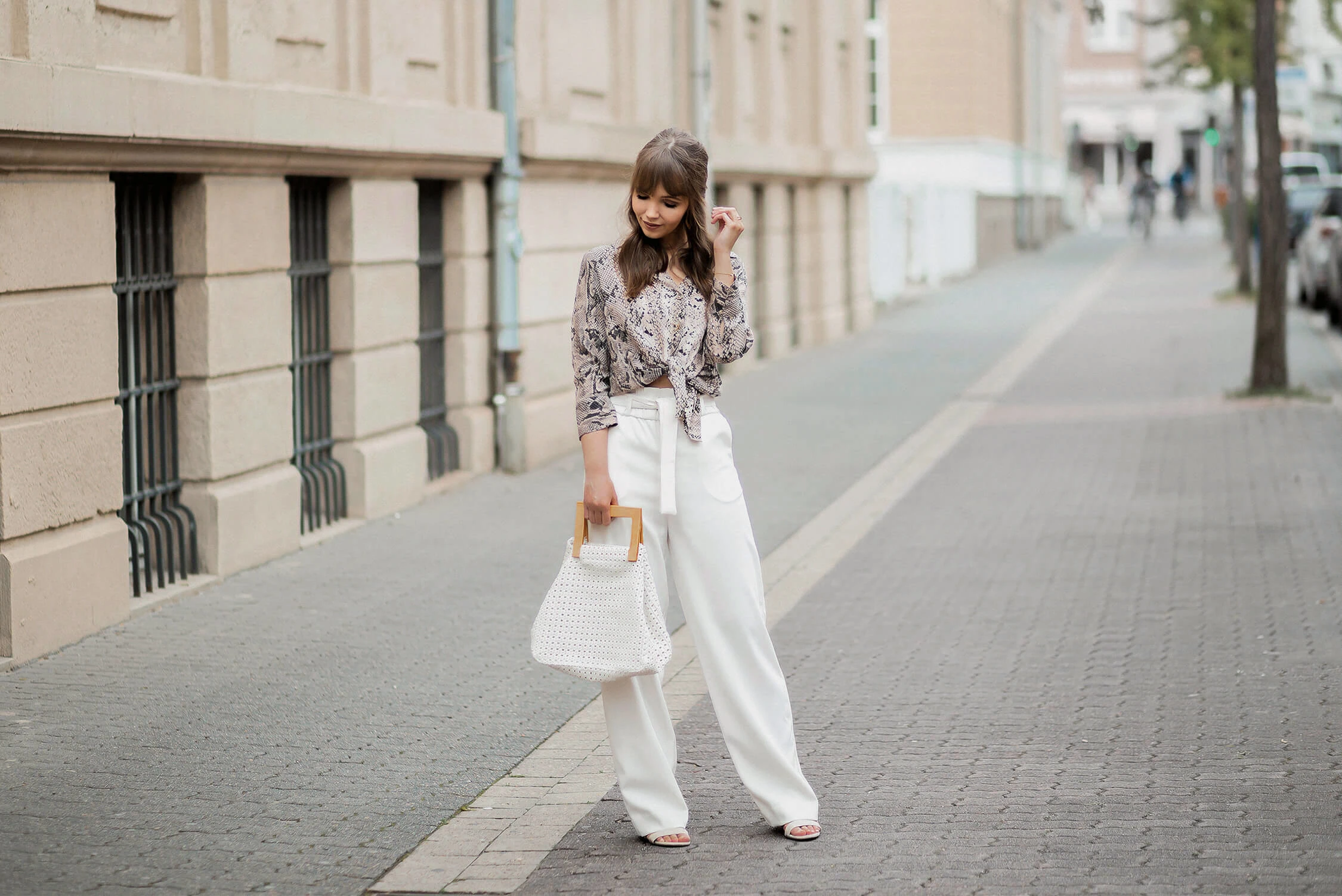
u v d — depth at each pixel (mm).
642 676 4770
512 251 12141
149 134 7465
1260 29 14891
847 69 24859
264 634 7473
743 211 19672
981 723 5984
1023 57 48406
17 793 5270
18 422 6859
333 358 10180
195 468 8484
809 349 21984
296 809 5141
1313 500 10359
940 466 12461
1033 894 4316
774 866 4574
